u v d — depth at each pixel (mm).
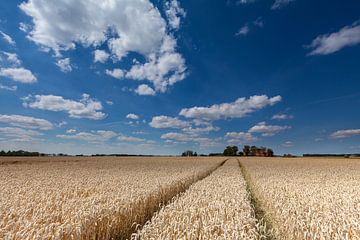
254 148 129750
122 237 7887
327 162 62969
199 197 10281
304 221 7453
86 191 12375
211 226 6414
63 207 8305
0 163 49031
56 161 58406
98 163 49594
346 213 8664
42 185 14883
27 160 62469
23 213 7422
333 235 6215
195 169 29938
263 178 22141
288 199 11250
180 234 5941
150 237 5945
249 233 6375
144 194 10953
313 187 16281
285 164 50656
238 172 27406
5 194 11031
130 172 25953
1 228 6078
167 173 24297
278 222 8422
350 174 29438
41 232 5766
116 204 8594
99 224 7395
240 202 9695
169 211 7852
